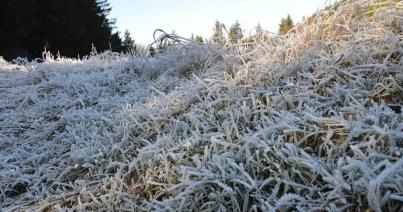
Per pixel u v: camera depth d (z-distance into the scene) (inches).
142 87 174.7
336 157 88.7
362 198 75.8
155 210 91.2
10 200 120.5
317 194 82.7
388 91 103.0
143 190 102.3
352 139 90.3
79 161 124.0
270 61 127.2
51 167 128.4
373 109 93.3
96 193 107.4
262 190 87.9
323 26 134.2
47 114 169.0
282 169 89.0
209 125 114.4
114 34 1444.4
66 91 186.7
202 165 96.2
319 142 95.0
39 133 153.9
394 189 73.9
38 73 215.3
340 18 133.8
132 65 196.5
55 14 1154.0
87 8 1336.1
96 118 149.5
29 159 136.3
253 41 156.3
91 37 1295.5
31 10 1077.8
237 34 169.0
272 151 91.7
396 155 81.4
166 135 116.2
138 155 109.2
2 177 128.0
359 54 116.9
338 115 101.7
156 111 131.6
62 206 108.0
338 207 77.1
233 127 107.8
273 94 117.7
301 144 96.4
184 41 183.3
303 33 134.8
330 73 114.3
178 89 147.3
